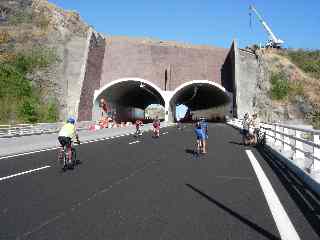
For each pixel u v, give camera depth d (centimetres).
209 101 9381
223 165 1416
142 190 933
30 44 6444
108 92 6906
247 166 1389
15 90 5256
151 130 4628
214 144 2438
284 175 1179
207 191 924
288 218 675
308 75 8200
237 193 901
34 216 684
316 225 631
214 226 627
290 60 8731
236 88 6800
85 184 1011
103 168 1324
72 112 5588
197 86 7569
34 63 6016
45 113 5203
